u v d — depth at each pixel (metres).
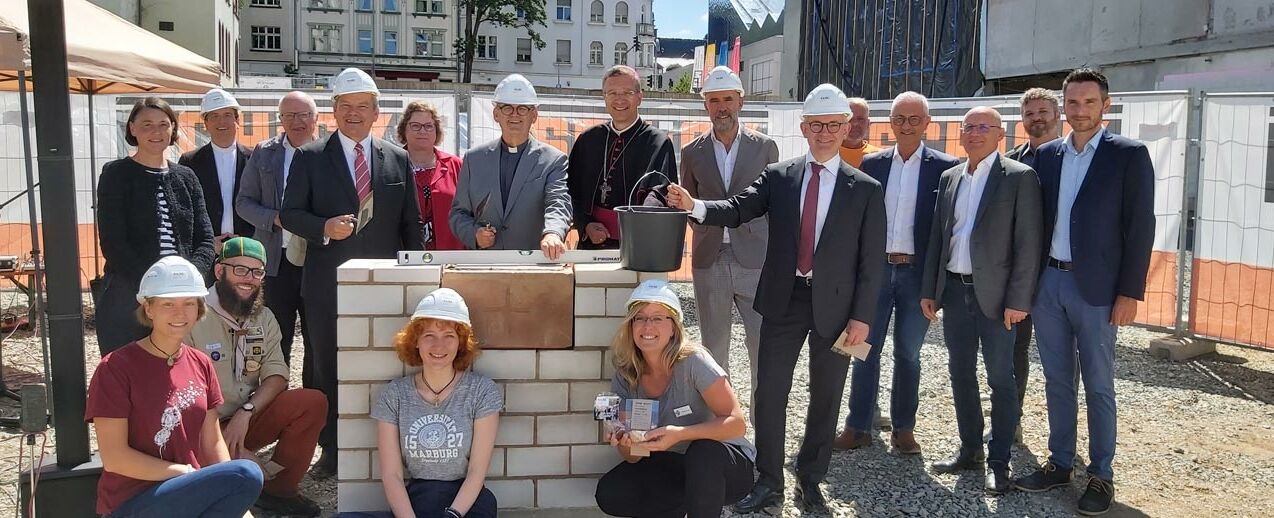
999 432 4.30
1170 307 7.29
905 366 4.72
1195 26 16.08
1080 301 4.00
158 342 2.95
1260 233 6.63
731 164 4.65
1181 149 7.09
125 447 2.84
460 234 4.16
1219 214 6.86
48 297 3.30
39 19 3.16
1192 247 7.10
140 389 2.88
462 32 60.53
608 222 4.43
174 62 6.01
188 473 2.91
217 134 5.16
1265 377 6.52
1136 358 7.02
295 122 4.68
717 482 3.21
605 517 3.52
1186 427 5.36
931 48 25.22
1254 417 5.59
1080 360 4.09
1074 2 19.28
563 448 3.47
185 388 2.99
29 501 3.28
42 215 3.26
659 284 3.28
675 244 3.40
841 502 4.10
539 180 4.11
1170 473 4.60
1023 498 4.20
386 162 4.19
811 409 3.99
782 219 3.90
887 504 4.10
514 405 3.43
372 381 3.38
